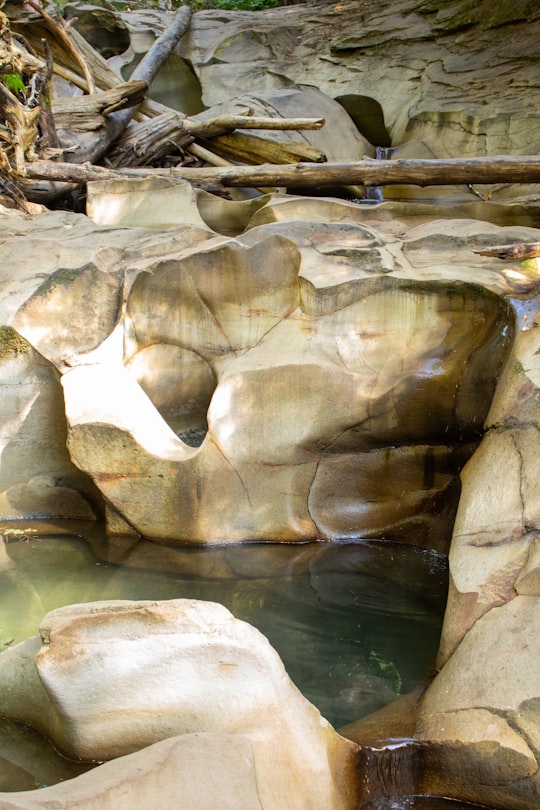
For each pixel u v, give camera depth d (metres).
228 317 6.38
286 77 13.40
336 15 14.25
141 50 14.12
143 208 8.61
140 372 6.52
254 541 5.91
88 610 3.63
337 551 5.83
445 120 11.30
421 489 5.91
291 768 3.29
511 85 11.30
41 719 3.67
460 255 6.39
